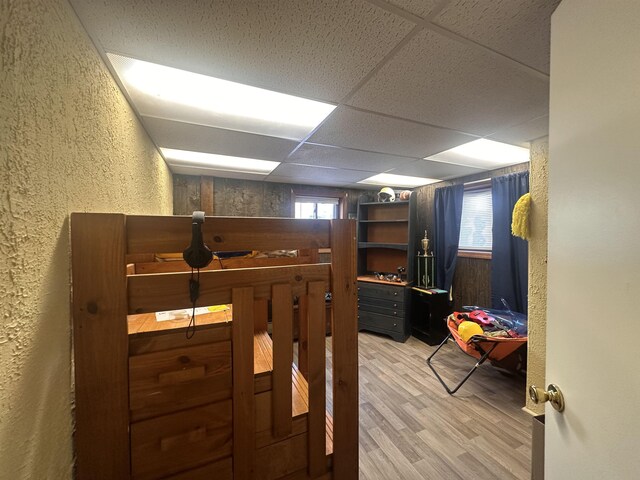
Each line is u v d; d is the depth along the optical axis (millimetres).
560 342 731
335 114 1632
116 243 753
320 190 4211
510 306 2809
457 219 3436
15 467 550
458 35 981
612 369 560
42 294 636
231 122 1741
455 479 1531
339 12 874
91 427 748
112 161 1124
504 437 1849
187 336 843
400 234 4062
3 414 521
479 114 1637
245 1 823
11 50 536
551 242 773
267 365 1015
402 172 3248
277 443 952
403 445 1776
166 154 2475
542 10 863
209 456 861
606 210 574
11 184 538
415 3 844
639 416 500
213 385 865
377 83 1302
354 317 1068
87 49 900
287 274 959
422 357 3068
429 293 3393
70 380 750
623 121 531
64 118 737
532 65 1158
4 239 522
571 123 683
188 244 830
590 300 621
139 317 1045
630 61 516
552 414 769
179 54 1064
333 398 1044
